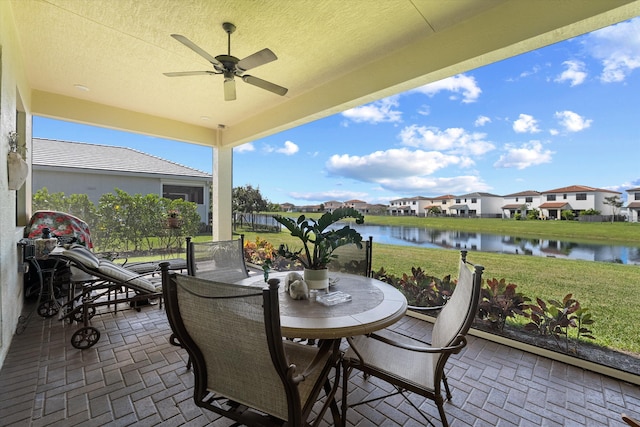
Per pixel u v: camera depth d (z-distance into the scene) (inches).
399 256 169.0
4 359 96.8
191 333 52.0
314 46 118.6
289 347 71.1
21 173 107.4
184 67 138.0
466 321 57.8
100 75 146.0
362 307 70.2
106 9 98.1
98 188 299.6
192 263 101.9
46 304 143.1
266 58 97.0
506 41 91.9
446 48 106.1
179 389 82.7
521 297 112.3
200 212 370.3
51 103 167.2
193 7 96.5
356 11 97.3
